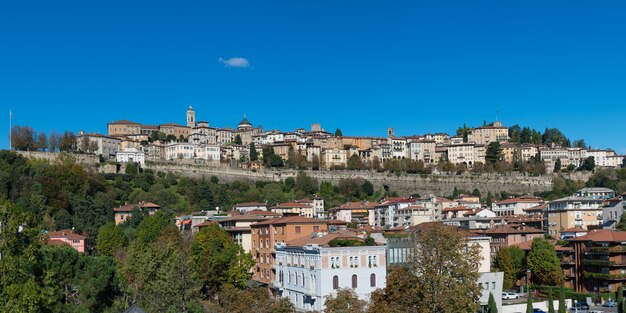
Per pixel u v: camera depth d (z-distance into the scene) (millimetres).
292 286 146750
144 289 113500
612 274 164375
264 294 112688
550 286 175250
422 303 104688
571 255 181625
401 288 108188
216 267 153750
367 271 136500
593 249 171125
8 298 77375
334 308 104938
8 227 80688
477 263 111062
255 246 180750
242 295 112250
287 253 150125
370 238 141500
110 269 111875
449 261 107500
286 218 171875
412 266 112875
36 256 89438
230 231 189000
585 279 174000
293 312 108562
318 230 168750
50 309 84500
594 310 150500
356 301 105562
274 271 164000
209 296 153500
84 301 106188
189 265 121625
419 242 116000
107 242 196875
